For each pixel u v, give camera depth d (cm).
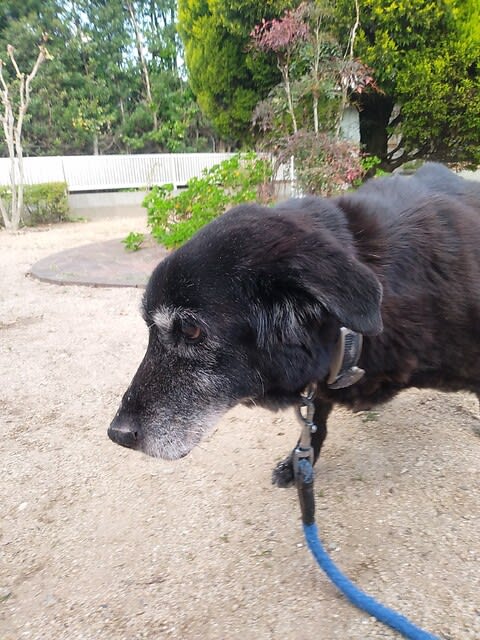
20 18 445
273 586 39
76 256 168
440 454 55
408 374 41
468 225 42
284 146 156
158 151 477
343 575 37
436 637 33
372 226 39
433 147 224
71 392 75
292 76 179
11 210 264
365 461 55
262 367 37
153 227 166
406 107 202
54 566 43
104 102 470
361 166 148
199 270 35
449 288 39
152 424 39
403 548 42
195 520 48
